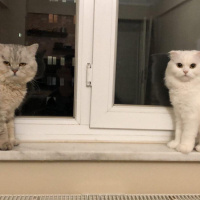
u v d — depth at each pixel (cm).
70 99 142
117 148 127
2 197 112
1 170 118
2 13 142
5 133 126
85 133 138
